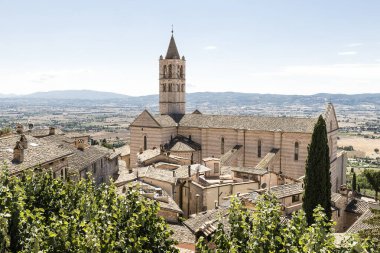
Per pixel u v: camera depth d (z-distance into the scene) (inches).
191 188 3307.1
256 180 3469.5
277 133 4409.5
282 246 1087.6
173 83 5349.4
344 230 3147.1
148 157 4244.6
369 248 1098.1
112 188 1416.1
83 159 3223.4
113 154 4168.3
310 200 2497.5
